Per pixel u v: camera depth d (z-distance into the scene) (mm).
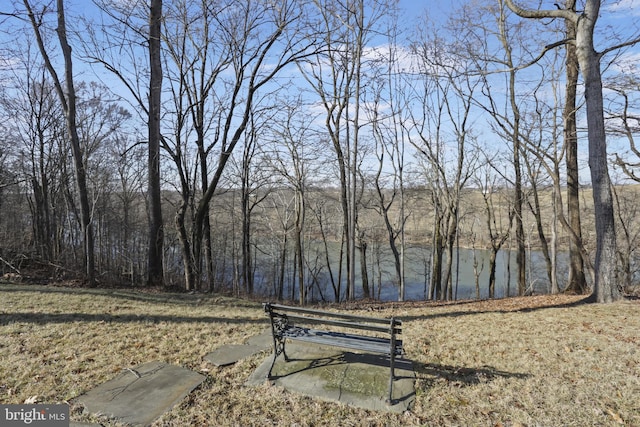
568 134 10781
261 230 25125
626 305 7402
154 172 10469
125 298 7895
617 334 5395
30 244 18375
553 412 3285
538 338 5293
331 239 31844
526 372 4113
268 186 19781
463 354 4676
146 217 26281
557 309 7453
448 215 18125
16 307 6340
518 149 15297
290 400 3434
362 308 9617
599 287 8133
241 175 18875
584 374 4035
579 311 7066
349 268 14531
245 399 3438
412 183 20094
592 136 7996
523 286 16031
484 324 6293
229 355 4434
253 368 4098
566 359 4469
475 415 3258
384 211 18031
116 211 25750
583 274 10867
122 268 22000
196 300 8531
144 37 10039
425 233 28219
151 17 10016
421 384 3793
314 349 4648
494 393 3631
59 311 6195
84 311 6312
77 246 21469
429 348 4918
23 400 3297
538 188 16906
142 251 23859
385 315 7641
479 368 4230
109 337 4922
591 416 3215
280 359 4309
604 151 7930
